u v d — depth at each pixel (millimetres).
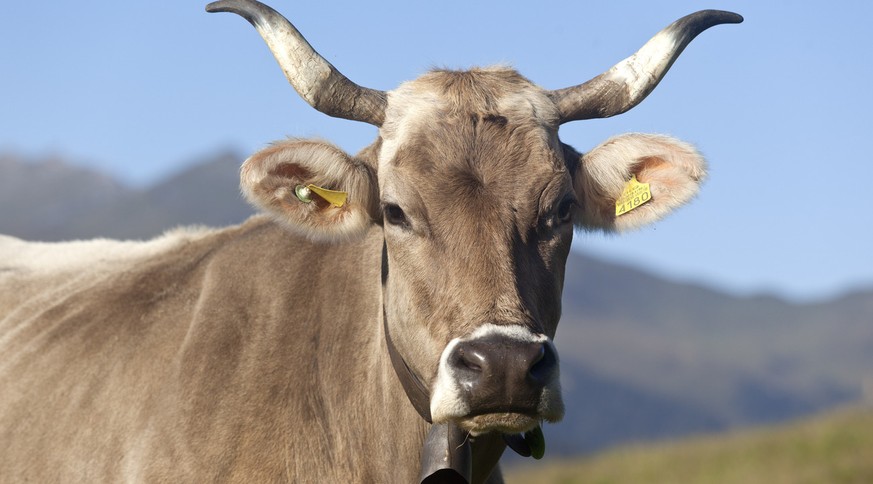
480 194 11953
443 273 11781
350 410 13555
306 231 13164
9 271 17562
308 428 13477
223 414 13414
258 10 13203
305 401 13555
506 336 11102
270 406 13469
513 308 11367
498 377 10938
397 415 13062
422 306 11945
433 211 12016
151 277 15555
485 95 12836
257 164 12664
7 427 14844
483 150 12250
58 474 14117
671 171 13398
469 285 11539
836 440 45219
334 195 13055
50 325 15750
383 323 13211
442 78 13164
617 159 13367
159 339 14430
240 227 15906
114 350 14695
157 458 13359
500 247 11711
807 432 47281
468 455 12359
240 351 13859
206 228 17109
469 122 12492
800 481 39000
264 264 14594
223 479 13164
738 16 13953
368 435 13453
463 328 11391
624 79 13578
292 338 13891
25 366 15367
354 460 13484
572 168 13438
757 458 44938
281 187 12930
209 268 15055
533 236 12031
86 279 16562
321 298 14094
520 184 12094
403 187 12273
